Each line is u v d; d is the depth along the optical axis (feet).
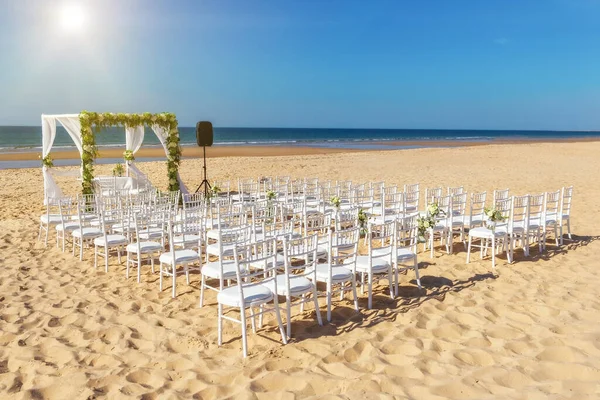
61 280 21.13
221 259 15.67
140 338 15.26
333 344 14.33
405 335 14.84
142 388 12.14
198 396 11.78
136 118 42.19
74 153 104.06
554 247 25.53
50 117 41.16
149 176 62.85
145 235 23.40
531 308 16.63
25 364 13.60
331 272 16.21
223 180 59.31
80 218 24.17
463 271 21.57
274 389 12.01
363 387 11.81
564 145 124.06
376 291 19.25
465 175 61.16
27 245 27.32
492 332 14.80
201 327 15.88
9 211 38.04
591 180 53.83
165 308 17.72
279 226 27.22
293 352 13.94
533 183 52.21
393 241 19.49
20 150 116.16
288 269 14.84
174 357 13.89
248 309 17.30
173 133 45.03
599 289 18.47
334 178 59.98
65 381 12.54
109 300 18.58
